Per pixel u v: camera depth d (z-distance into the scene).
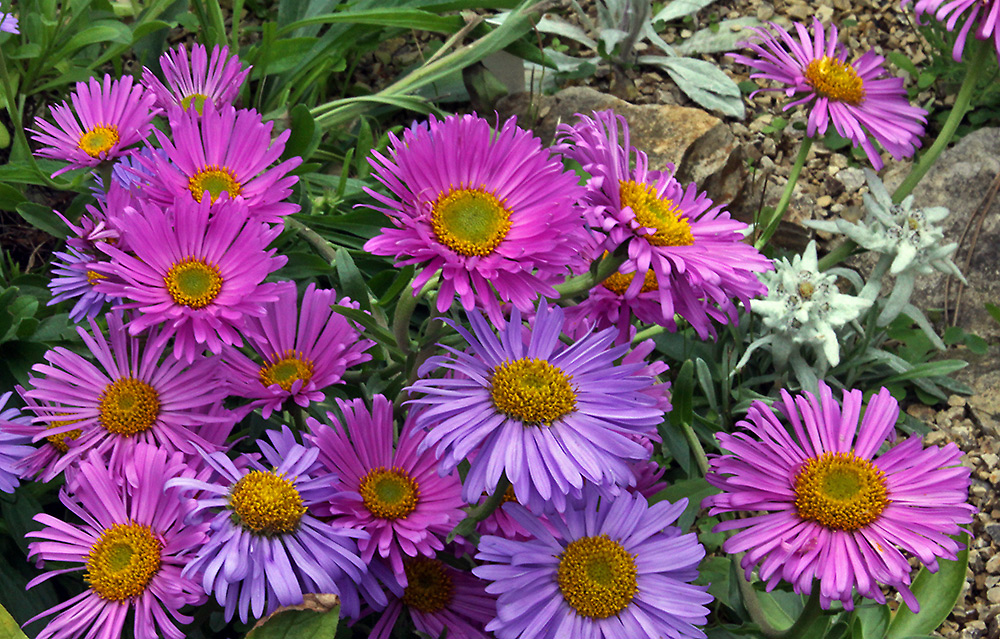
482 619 0.34
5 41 0.43
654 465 0.35
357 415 0.33
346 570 0.31
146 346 0.33
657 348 0.42
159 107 0.39
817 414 0.34
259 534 0.31
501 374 0.31
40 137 0.37
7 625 0.32
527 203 0.30
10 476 0.33
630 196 0.31
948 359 0.44
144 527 0.32
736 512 0.40
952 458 0.33
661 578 0.32
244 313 0.32
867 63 0.41
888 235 0.41
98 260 0.34
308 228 0.39
